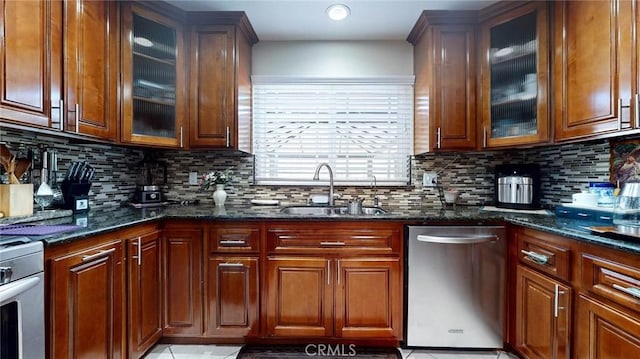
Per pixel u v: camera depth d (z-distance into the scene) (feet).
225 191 8.30
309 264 6.17
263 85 8.49
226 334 6.23
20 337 3.46
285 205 8.00
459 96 7.03
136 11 6.40
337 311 6.17
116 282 4.99
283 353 6.15
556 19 5.87
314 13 7.18
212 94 7.16
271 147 8.54
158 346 6.34
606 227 4.50
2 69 3.98
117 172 7.59
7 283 3.27
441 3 6.75
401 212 6.75
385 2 6.75
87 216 5.84
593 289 4.10
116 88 6.11
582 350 4.27
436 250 6.08
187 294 6.22
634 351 3.52
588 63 5.15
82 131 5.27
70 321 4.15
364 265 6.14
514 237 5.93
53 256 3.95
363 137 8.48
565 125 5.66
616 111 4.62
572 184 6.66
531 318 5.38
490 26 6.79
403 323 6.15
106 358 4.77
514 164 7.65
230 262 6.20
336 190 8.32
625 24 4.48
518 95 6.44
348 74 8.39
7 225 4.68
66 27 4.93
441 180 8.28
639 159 5.31
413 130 8.30
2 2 3.97
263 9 7.03
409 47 8.37
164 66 6.88
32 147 5.57
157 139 6.68
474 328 6.09
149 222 5.82
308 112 8.52
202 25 7.14
